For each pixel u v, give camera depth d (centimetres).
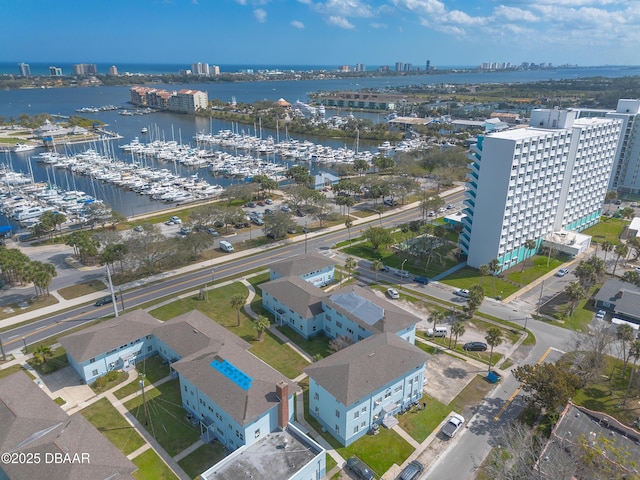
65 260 12006
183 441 6253
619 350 8512
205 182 19650
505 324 9331
